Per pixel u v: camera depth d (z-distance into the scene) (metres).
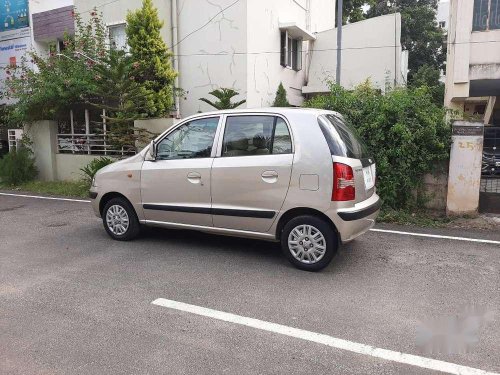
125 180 5.91
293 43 15.65
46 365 3.09
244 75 12.20
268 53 13.50
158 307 4.00
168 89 11.51
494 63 13.94
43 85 11.05
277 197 4.86
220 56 12.38
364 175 5.00
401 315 3.83
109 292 4.36
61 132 12.39
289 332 3.53
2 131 14.30
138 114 10.30
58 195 10.60
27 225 7.38
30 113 11.86
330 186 4.61
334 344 3.35
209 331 3.56
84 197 10.23
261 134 5.01
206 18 12.38
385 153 7.55
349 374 2.97
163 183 5.58
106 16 13.78
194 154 5.43
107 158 10.88
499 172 7.49
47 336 3.50
